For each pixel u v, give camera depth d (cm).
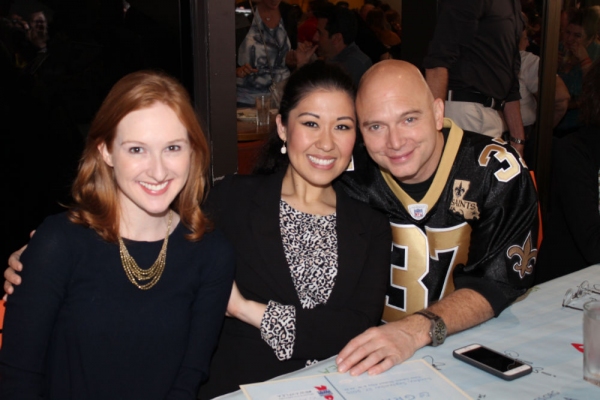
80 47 210
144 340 120
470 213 154
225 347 147
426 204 157
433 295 161
